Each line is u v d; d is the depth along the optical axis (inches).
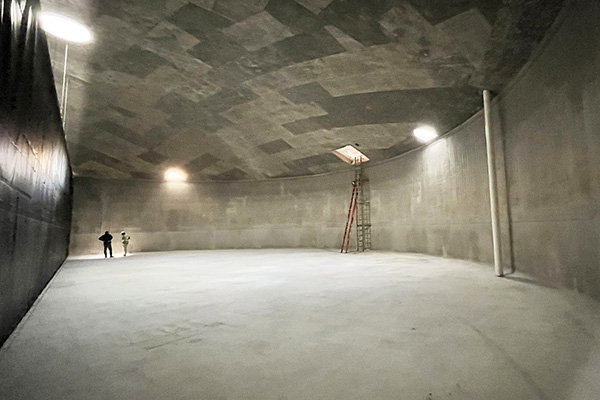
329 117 507.5
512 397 101.9
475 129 421.7
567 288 242.5
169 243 832.3
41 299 254.2
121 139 620.1
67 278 368.8
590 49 205.2
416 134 518.3
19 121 177.5
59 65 372.2
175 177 837.8
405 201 606.9
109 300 248.1
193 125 559.2
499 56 299.3
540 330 163.9
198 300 241.9
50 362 132.0
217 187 865.5
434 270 375.9
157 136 606.9
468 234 442.0
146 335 164.7
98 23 304.2
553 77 253.3
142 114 518.6
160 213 834.8
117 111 506.6
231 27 313.1
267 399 101.7
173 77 408.5
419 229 571.2
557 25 241.1
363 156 694.5
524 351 137.6
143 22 305.3
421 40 303.9
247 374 119.0
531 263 298.4
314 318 190.1
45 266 309.3
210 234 855.7
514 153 322.7
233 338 158.1
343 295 251.0
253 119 533.3
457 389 106.7
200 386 110.4
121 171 770.8
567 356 131.8
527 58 289.9
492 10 251.4
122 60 370.0
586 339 150.2
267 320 187.5
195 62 374.9
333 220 757.9
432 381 112.3
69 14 289.7
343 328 171.0
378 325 175.3
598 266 206.5
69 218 691.4
